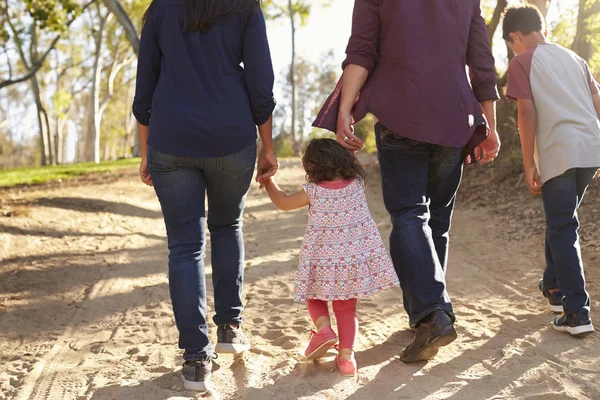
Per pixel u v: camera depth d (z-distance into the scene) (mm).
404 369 3057
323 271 3150
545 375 2842
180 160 2965
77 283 5523
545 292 3926
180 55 2951
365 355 3346
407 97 3016
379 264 3166
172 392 2902
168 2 2947
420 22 3037
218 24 2961
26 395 3008
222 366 3260
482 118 3139
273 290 5207
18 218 7980
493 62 3262
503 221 7551
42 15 17703
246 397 2811
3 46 27438
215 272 3318
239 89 3029
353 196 3229
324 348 3088
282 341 3715
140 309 4711
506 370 2955
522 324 3688
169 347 3709
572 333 3357
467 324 3775
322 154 3227
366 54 3109
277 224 9227
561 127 3479
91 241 7414
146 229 8633
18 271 5785
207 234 8164
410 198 3148
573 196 3480
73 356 3631
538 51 3607
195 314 2932
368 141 30469
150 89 3096
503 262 5645
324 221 3193
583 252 5320
